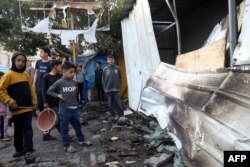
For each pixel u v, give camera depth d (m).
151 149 5.32
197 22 9.30
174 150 4.89
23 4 14.49
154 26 10.91
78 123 5.91
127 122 7.61
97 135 6.73
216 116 3.62
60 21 13.51
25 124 5.25
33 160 5.10
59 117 5.95
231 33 4.51
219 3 7.81
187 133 4.39
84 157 5.27
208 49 5.10
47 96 6.12
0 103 6.80
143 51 8.14
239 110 3.26
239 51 4.16
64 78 5.62
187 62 5.86
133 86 9.41
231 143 3.12
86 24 13.97
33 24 14.92
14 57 5.16
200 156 3.79
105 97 13.07
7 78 5.04
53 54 7.70
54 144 6.23
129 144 5.79
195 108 4.28
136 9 8.44
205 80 4.42
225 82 3.81
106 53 14.39
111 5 12.82
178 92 5.41
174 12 7.79
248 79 3.32
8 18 15.19
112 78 8.40
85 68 14.25
